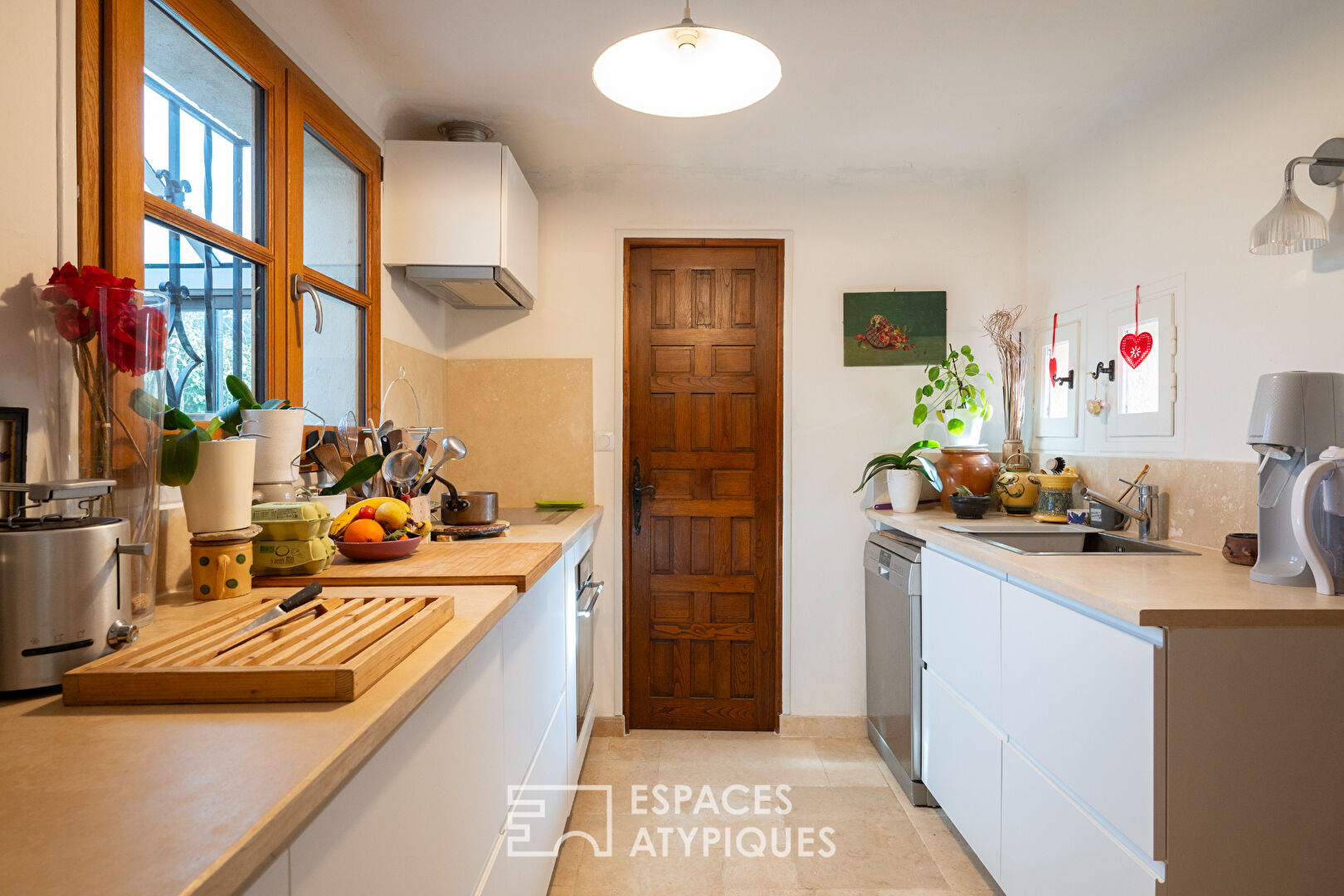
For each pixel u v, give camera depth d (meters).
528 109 2.57
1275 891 1.32
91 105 1.21
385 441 2.15
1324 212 1.71
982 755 2.03
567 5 1.94
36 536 0.88
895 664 2.72
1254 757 1.31
